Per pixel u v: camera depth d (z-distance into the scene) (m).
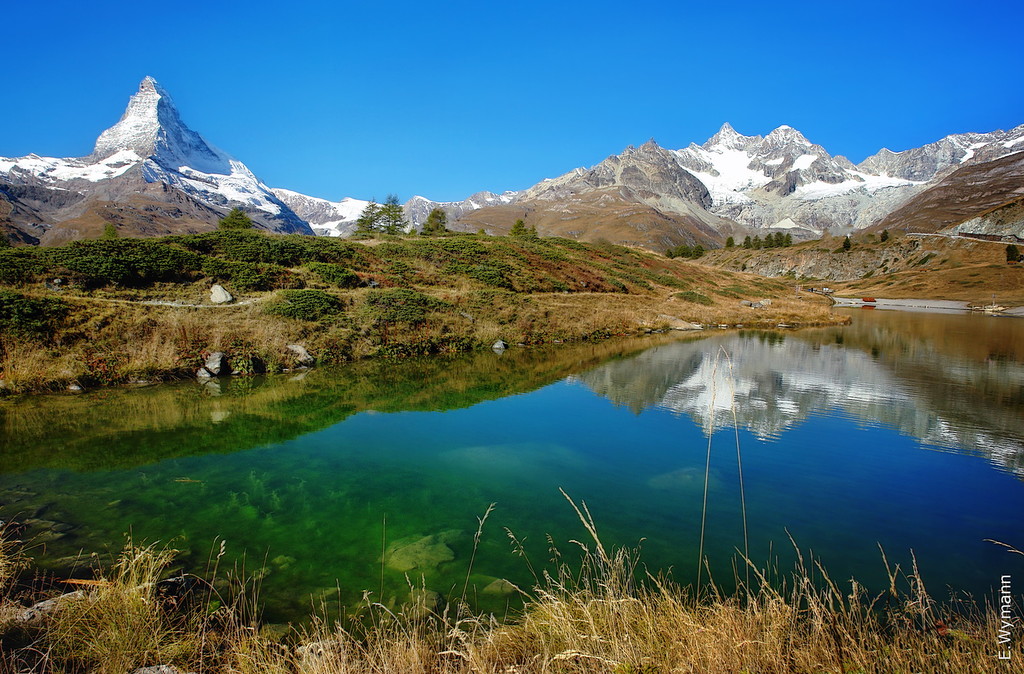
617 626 4.45
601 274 54.00
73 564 5.98
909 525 7.69
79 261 22.30
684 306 45.78
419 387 17.27
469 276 38.66
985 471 9.91
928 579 6.16
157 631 4.42
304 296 24.45
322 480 9.16
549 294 40.06
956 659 3.76
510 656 4.20
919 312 66.06
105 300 19.05
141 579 5.43
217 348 18.66
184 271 25.31
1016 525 7.74
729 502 8.45
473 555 6.59
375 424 12.84
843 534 7.37
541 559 6.53
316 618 4.68
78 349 16.25
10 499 8.05
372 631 4.89
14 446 10.63
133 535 6.92
